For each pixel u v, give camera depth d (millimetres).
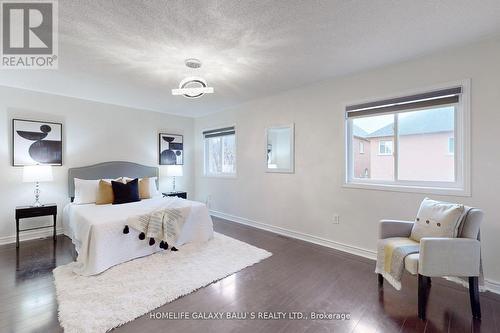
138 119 4832
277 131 4227
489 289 2215
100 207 3324
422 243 1817
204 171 5520
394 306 1981
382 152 2967
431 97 2518
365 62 2703
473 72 2289
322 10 1783
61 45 2252
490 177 2215
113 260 2609
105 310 1870
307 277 2463
